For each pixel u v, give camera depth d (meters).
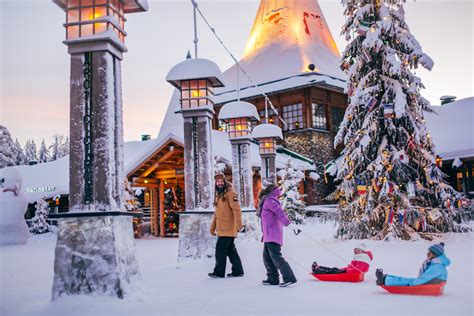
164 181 22.77
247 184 15.38
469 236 12.27
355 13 13.63
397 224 12.11
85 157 5.89
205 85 10.33
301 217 24.11
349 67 14.16
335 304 4.73
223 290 5.86
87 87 6.00
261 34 42.88
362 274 6.15
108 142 5.86
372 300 4.89
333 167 29.45
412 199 13.12
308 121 30.44
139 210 22.50
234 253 7.27
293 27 41.31
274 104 32.28
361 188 12.45
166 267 8.62
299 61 37.28
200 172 10.24
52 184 28.27
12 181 18.84
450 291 5.33
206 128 10.27
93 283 5.47
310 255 9.60
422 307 4.50
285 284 6.00
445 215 12.66
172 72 10.38
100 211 5.62
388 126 12.84
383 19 13.31
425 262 5.25
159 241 18.62
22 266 9.91
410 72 13.20
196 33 10.85
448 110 29.98
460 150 25.03
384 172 12.67
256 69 39.38
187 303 5.05
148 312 4.66
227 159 21.08
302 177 25.42
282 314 4.34
